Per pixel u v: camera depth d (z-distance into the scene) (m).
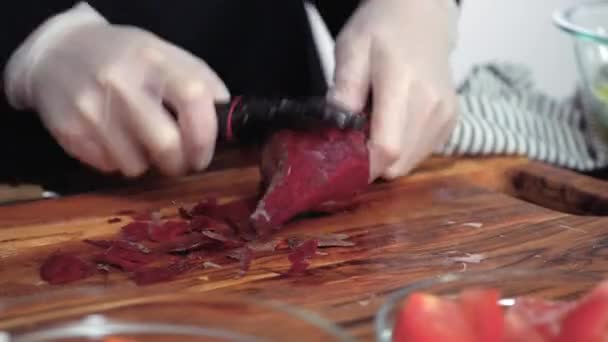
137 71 1.06
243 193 1.11
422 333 0.54
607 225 1.00
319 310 0.76
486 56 2.10
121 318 0.57
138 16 1.36
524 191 1.24
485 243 0.95
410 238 0.96
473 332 0.55
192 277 0.85
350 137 1.01
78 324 0.57
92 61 1.07
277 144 1.01
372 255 0.91
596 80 1.42
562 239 0.96
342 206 1.03
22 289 0.82
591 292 0.58
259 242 0.94
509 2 2.08
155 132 1.04
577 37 1.44
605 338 0.54
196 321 0.57
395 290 0.81
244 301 0.56
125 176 1.16
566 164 1.38
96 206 1.06
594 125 1.43
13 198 1.14
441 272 0.86
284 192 0.97
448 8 1.28
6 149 1.26
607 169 1.41
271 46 1.48
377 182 1.15
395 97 1.09
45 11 1.24
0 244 0.94
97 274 0.86
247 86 1.48
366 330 0.71
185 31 1.40
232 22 1.44
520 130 1.43
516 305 0.61
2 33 1.21
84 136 1.08
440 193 1.12
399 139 1.08
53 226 0.99
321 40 1.87
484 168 1.24
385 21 1.16
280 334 0.55
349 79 1.12
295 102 1.01
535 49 2.16
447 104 1.16
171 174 1.09
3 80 1.18
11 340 0.56
